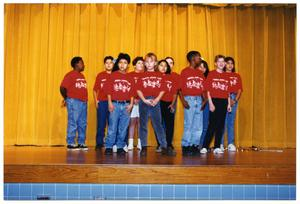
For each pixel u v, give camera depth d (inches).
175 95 175.9
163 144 168.2
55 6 215.5
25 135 214.7
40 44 215.0
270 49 221.9
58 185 135.4
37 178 135.4
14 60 214.7
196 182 136.0
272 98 221.8
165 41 217.5
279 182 137.7
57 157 157.1
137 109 188.1
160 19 216.4
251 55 219.6
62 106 203.9
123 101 165.5
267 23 221.1
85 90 189.8
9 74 214.2
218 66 171.9
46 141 215.0
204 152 178.1
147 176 135.7
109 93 164.9
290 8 222.4
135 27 217.0
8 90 214.1
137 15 218.4
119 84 164.6
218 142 178.7
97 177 135.6
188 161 147.0
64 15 215.5
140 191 135.6
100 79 195.5
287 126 222.5
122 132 169.0
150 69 166.6
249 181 137.1
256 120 221.6
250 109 219.3
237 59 219.5
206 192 136.3
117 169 135.6
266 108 221.9
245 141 219.9
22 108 214.5
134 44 215.9
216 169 136.3
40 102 214.8
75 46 214.4
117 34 215.9
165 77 171.3
